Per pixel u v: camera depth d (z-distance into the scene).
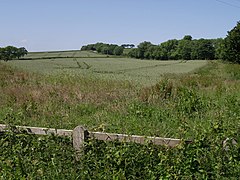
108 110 10.33
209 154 4.88
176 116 9.09
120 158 4.93
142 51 102.69
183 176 4.66
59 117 9.14
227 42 48.53
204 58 94.94
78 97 11.95
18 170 4.94
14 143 5.88
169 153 4.99
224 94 13.34
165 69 52.66
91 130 5.91
